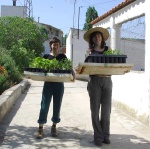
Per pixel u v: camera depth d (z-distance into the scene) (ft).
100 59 17.51
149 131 21.98
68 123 24.03
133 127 23.09
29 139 19.43
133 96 26.78
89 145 18.37
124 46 42.04
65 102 34.63
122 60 17.72
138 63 42.32
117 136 20.56
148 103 23.49
